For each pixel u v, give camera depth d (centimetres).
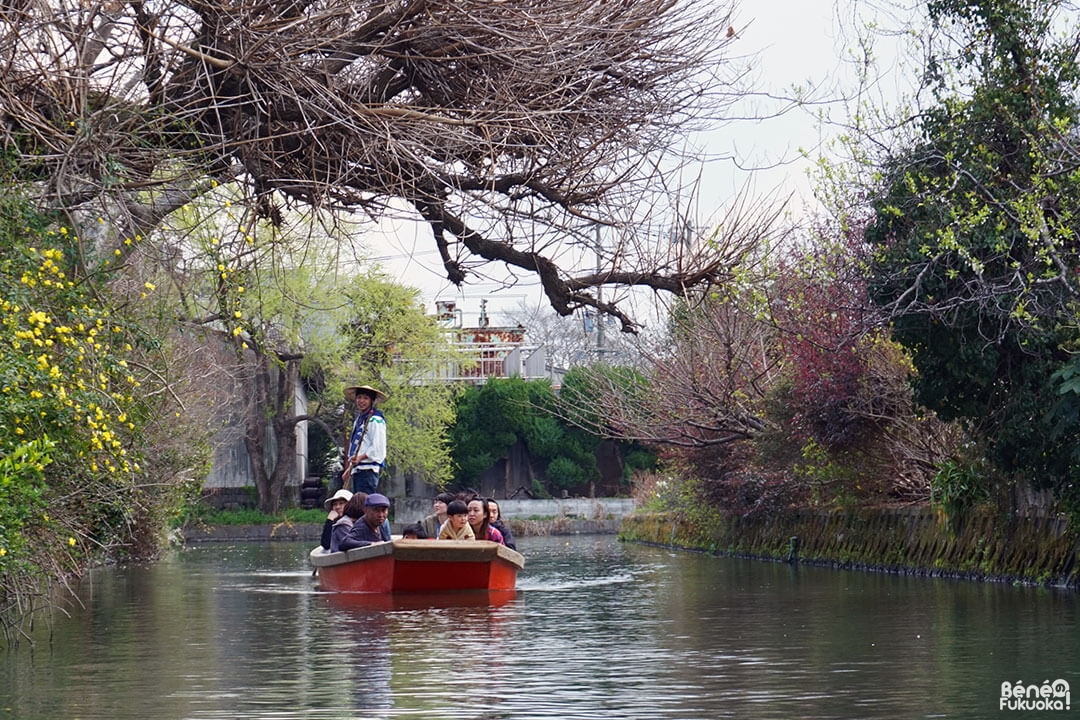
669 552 2584
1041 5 1398
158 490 1700
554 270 1061
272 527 3819
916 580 1554
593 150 995
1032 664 768
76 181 887
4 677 757
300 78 886
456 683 714
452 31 924
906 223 1470
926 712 611
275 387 4006
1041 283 1321
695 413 2164
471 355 4416
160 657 848
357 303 3803
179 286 941
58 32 845
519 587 1509
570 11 937
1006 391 1470
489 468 4534
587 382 2562
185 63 911
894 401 1834
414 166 960
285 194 991
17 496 789
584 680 722
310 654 855
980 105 1405
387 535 1484
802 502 2236
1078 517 1378
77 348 827
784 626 1009
